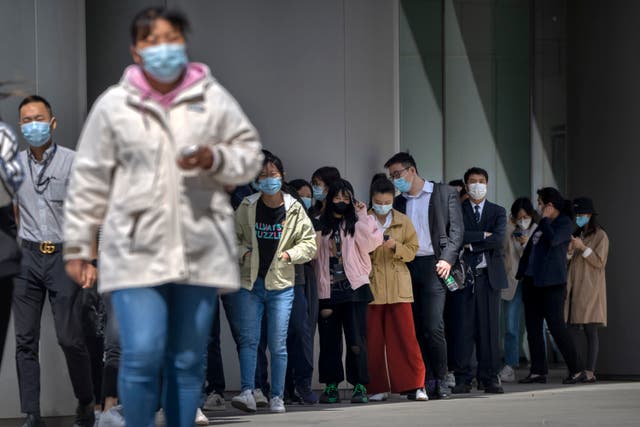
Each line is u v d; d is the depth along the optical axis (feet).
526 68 97.81
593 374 83.56
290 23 73.00
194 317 28.14
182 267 27.20
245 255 56.65
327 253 63.05
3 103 56.65
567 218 79.15
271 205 56.95
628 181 90.89
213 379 61.16
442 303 64.59
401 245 62.90
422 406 58.75
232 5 72.02
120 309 27.58
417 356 63.77
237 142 28.30
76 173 27.84
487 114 96.68
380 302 63.46
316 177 67.46
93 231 28.19
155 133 27.43
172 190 27.43
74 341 48.78
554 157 98.32
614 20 92.22
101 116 27.58
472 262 69.56
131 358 27.37
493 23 97.04
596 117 94.12
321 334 64.90
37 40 57.67
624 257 90.68
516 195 97.71
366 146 74.84
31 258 48.57
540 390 72.49
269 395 64.13
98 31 67.72
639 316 89.40
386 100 76.18
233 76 72.02
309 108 73.20
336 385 65.00
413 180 65.05
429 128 95.14
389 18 76.33
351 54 74.33
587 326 83.66
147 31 27.25
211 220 27.71
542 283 79.05
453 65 96.02
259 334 57.57
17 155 32.22
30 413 49.03
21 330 48.96
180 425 28.63
